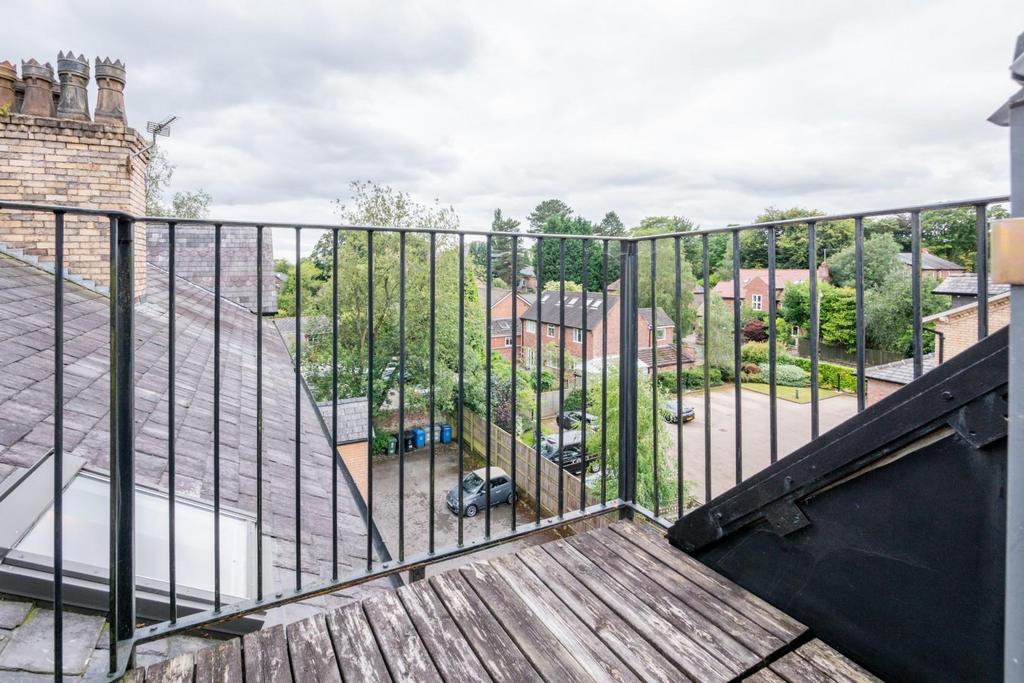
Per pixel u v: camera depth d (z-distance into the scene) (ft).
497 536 6.38
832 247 104.94
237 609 4.92
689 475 45.93
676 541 6.31
